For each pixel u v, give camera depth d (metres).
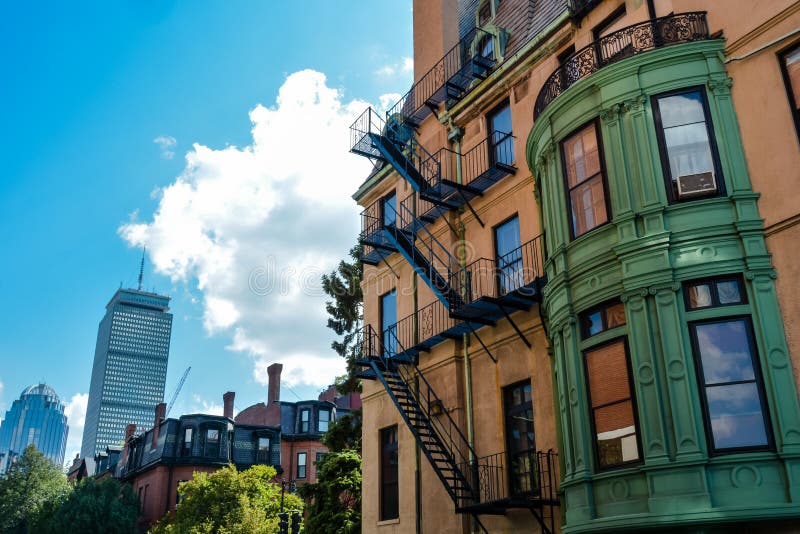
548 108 16.12
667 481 11.80
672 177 13.56
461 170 22.23
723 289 12.55
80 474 87.88
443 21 25.31
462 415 19.92
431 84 24.77
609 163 14.36
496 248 20.42
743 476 11.28
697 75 13.91
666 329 12.61
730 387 11.91
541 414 17.25
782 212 12.42
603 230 14.22
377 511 22.53
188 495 45.19
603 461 13.23
